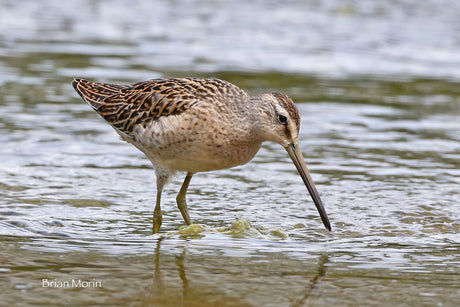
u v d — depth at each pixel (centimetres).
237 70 2094
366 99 1925
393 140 1636
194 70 2059
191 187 1369
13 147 1496
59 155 1477
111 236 1101
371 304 859
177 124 1155
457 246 1088
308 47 2370
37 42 2289
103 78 1942
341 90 1984
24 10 2672
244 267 975
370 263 1002
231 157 1180
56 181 1336
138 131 1208
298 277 942
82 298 856
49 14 2641
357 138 1641
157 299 861
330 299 870
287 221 1197
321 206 1162
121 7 2772
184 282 915
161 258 1004
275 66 2161
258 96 1187
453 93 2000
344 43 2417
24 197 1245
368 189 1348
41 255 997
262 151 1592
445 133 1691
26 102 1780
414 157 1532
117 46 2292
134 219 1197
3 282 895
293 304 855
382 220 1204
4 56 2120
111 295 868
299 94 1930
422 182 1388
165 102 1172
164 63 2120
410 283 924
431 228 1176
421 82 2086
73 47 2253
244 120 1162
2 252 1000
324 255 1034
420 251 1059
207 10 2747
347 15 2705
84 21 2577
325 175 1420
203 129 1152
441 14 2714
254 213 1235
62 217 1170
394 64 2239
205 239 1098
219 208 1259
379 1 2848
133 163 1474
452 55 2338
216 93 1170
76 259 987
